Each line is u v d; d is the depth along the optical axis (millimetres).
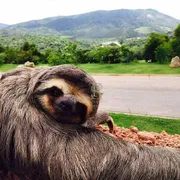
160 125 11969
